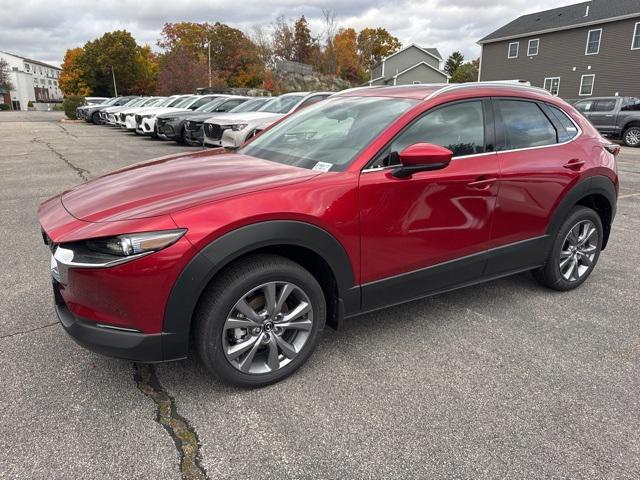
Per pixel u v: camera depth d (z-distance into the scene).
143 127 15.62
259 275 2.31
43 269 4.10
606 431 2.22
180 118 13.33
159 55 65.94
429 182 2.76
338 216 2.46
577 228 3.71
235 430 2.19
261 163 2.94
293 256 2.62
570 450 2.10
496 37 35.66
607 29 28.98
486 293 3.79
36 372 2.60
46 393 2.42
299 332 2.58
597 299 3.69
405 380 2.60
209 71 46.06
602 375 2.68
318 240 2.42
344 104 3.40
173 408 2.33
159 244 2.06
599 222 3.80
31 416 2.25
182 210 2.16
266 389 2.50
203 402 2.38
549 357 2.86
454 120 2.98
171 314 2.14
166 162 3.19
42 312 3.31
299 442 2.12
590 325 3.27
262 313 2.41
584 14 30.89
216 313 2.25
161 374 2.61
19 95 90.25
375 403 2.40
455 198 2.89
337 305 2.65
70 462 1.98
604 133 16.72
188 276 2.12
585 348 2.96
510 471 1.98
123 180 2.74
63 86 67.00
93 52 61.41
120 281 2.06
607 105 16.69
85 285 2.11
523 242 3.36
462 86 3.14
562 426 2.25
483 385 2.57
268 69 48.16
